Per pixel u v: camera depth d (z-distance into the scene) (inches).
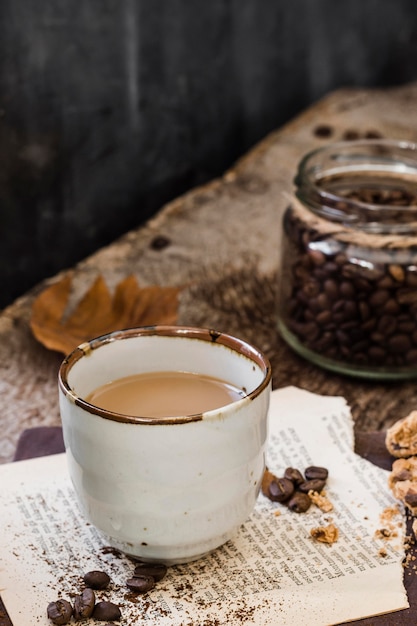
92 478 23.8
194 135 45.1
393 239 30.1
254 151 46.4
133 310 33.2
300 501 26.0
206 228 39.9
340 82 52.6
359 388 31.2
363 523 25.8
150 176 43.5
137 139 41.9
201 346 25.5
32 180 37.6
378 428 29.6
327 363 31.5
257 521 25.9
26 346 32.9
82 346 24.9
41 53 36.3
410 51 54.2
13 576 24.4
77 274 36.6
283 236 32.2
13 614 23.6
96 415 23.2
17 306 34.8
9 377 31.5
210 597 24.0
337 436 27.9
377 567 24.6
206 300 35.2
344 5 49.7
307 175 32.0
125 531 24.0
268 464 27.2
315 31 49.2
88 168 39.9
